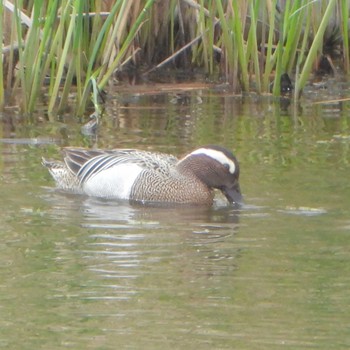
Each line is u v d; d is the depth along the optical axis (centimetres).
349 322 845
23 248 1051
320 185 1274
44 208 1206
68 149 1340
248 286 939
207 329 827
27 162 1402
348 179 1298
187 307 881
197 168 1269
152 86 1958
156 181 1272
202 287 927
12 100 1753
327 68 2112
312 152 1439
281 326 835
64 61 1680
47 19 1633
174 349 788
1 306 885
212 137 1541
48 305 888
